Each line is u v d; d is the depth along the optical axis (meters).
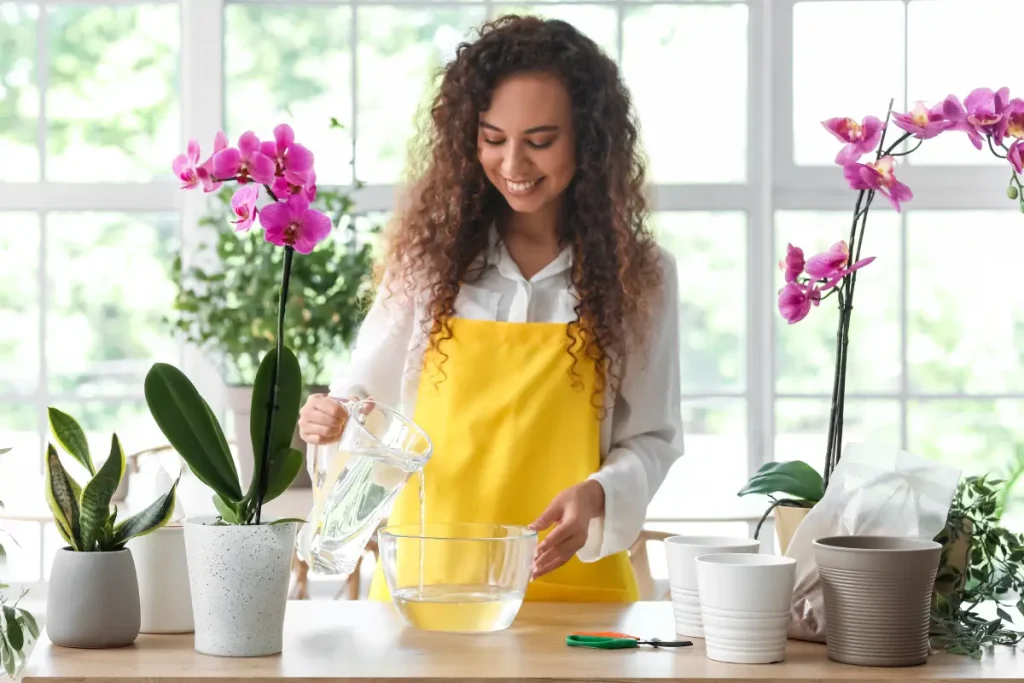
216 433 1.19
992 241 3.44
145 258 3.53
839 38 3.48
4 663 1.11
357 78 3.48
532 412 1.62
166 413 1.17
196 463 1.17
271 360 1.19
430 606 1.21
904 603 1.11
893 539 1.18
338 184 3.46
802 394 3.49
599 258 1.66
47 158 3.52
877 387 3.47
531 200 1.61
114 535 1.23
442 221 1.69
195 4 3.44
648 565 2.78
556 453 1.62
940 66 3.47
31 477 3.44
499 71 1.59
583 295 1.65
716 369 3.53
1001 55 3.45
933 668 1.12
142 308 3.52
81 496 1.20
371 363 1.74
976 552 1.26
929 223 3.46
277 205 1.12
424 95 1.83
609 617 1.36
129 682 1.08
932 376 3.46
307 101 3.49
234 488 1.18
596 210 1.66
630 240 1.68
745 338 3.52
